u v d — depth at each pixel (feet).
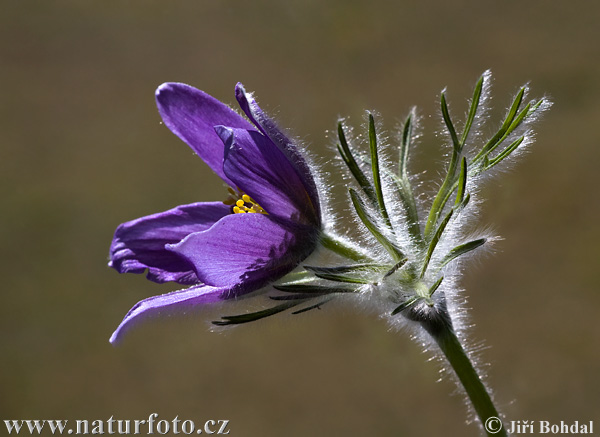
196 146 1.32
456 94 3.01
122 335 1.27
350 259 1.31
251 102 1.29
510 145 1.29
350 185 1.32
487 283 2.53
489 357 2.34
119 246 1.33
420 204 1.34
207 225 1.34
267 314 1.27
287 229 1.29
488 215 2.64
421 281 1.29
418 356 2.46
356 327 2.59
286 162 1.29
